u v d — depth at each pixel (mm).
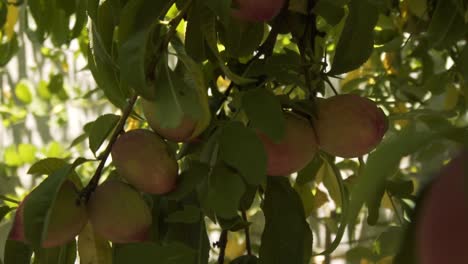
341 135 1127
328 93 1758
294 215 1164
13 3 1621
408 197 1307
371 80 1957
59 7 1422
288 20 1270
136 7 1084
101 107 3188
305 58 1236
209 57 1224
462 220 438
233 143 1093
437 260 439
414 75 2170
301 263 1146
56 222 1073
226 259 1569
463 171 452
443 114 1342
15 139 3254
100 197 1108
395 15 1611
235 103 1148
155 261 1111
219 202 1097
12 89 3211
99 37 1151
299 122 1133
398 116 1354
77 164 1095
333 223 1778
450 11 1328
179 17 1113
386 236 1326
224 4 1037
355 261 1366
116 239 1114
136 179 1118
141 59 1046
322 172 1396
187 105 1080
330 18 1275
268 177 1177
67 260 1190
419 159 1521
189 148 1201
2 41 1855
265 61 1196
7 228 1535
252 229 1747
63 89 2783
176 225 1192
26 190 2453
